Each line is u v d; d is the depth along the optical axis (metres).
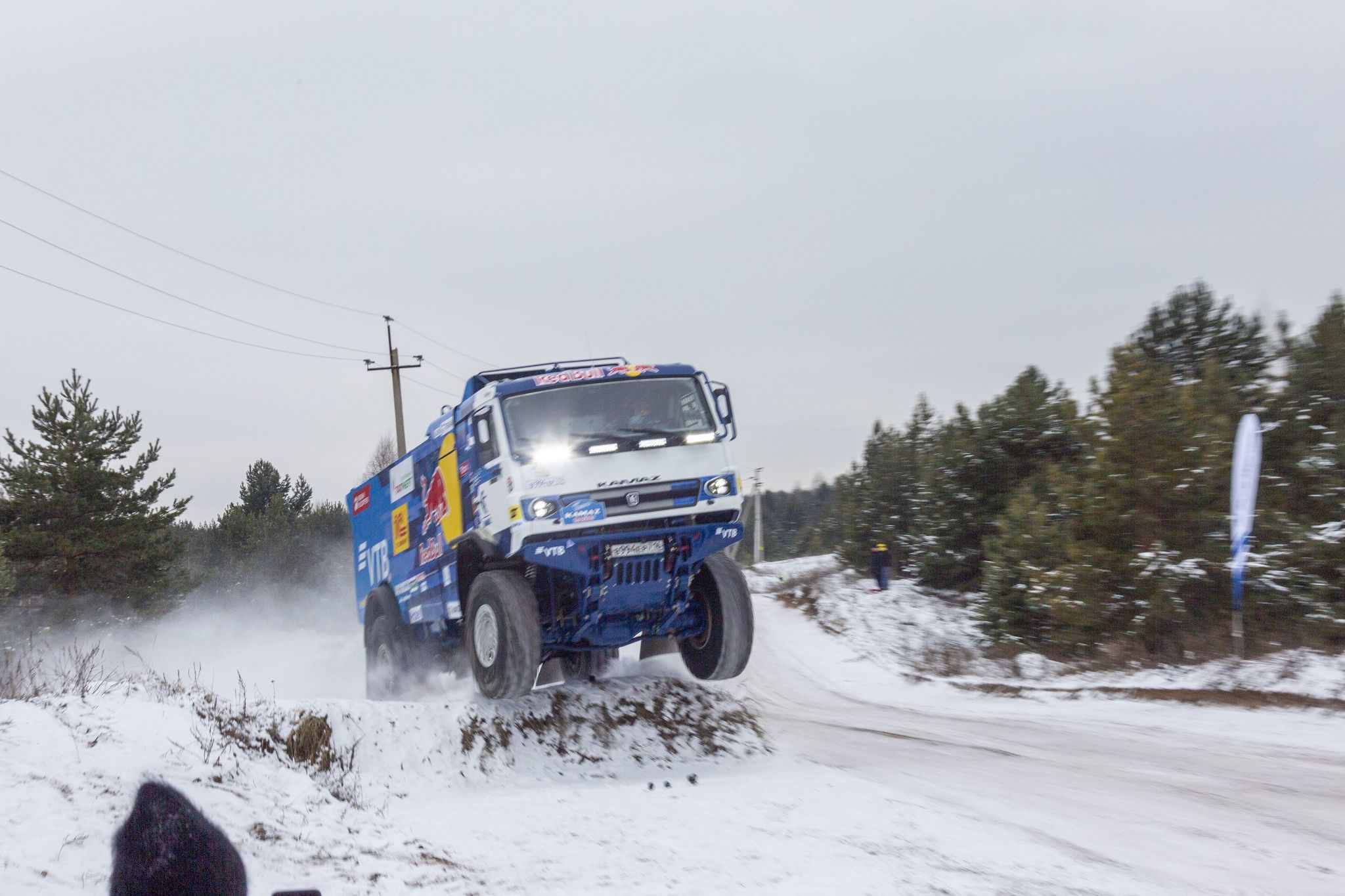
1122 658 19.77
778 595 38.53
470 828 7.12
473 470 10.41
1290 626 18.27
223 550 54.66
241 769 6.97
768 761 10.32
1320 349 20.66
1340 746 11.08
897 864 6.13
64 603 31.48
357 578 15.39
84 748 6.36
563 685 10.42
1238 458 17.59
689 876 5.88
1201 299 28.47
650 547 9.56
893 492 39.56
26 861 4.66
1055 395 33.44
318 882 5.33
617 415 9.72
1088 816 7.72
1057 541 23.20
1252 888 5.77
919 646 26.92
